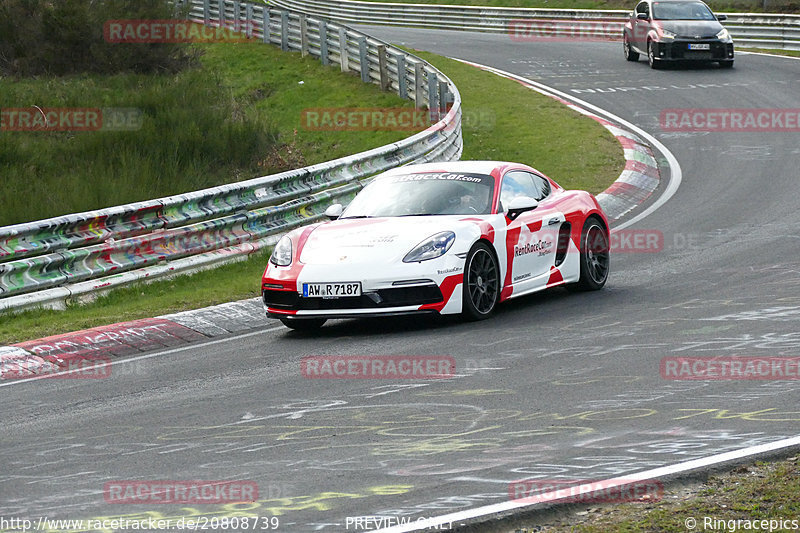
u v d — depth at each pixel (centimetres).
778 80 9088
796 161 6425
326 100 8600
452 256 3075
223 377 2638
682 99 8538
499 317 3241
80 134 6744
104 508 1644
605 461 1770
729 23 11456
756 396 2158
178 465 1878
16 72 8700
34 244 3769
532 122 7875
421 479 1720
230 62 9988
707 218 5044
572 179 6203
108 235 4031
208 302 3634
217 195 4425
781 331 2772
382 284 3022
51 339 3144
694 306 3206
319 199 4978
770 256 4028
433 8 14212
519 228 3347
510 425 2034
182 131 6931
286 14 10244
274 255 3247
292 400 2339
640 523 1467
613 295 3525
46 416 2348
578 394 2248
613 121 7888
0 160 6247
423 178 3509
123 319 3428
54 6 8881
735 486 1609
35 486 1794
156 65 9206
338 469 1802
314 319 3244
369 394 2347
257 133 7300
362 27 14625
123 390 2567
